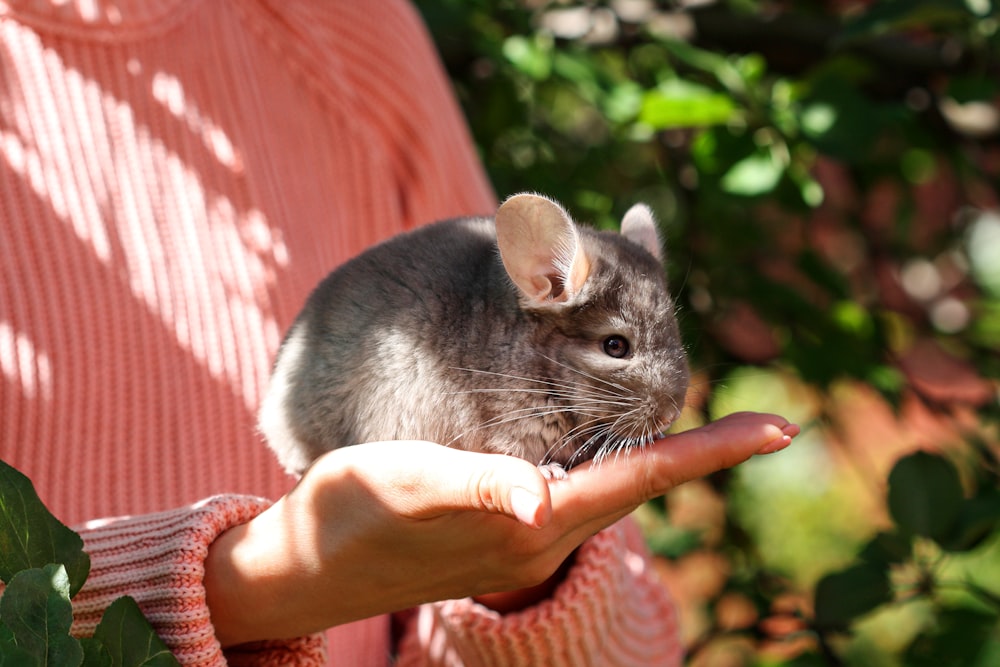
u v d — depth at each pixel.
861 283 1.59
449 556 0.66
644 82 1.26
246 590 0.69
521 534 0.66
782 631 1.17
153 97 0.85
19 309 0.79
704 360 1.28
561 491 0.66
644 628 0.86
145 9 0.85
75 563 0.65
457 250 0.76
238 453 0.83
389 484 0.65
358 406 0.73
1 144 0.81
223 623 0.70
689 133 1.34
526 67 1.14
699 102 1.08
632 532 0.91
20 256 0.79
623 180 1.42
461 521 0.65
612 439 0.77
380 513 0.65
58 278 0.80
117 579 0.70
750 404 2.01
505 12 1.22
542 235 0.75
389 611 0.70
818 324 1.24
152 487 0.81
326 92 0.90
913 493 0.99
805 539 2.40
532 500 0.61
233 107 0.87
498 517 0.65
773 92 1.13
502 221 0.74
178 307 0.83
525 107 1.28
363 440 0.73
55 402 0.79
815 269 1.28
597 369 0.76
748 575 1.24
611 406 0.76
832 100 1.09
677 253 1.30
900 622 2.02
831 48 1.16
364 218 0.92
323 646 0.73
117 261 0.82
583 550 0.77
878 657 1.80
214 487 0.82
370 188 0.92
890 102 1.20
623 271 0.78
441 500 0.64
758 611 1.16
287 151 0.89
